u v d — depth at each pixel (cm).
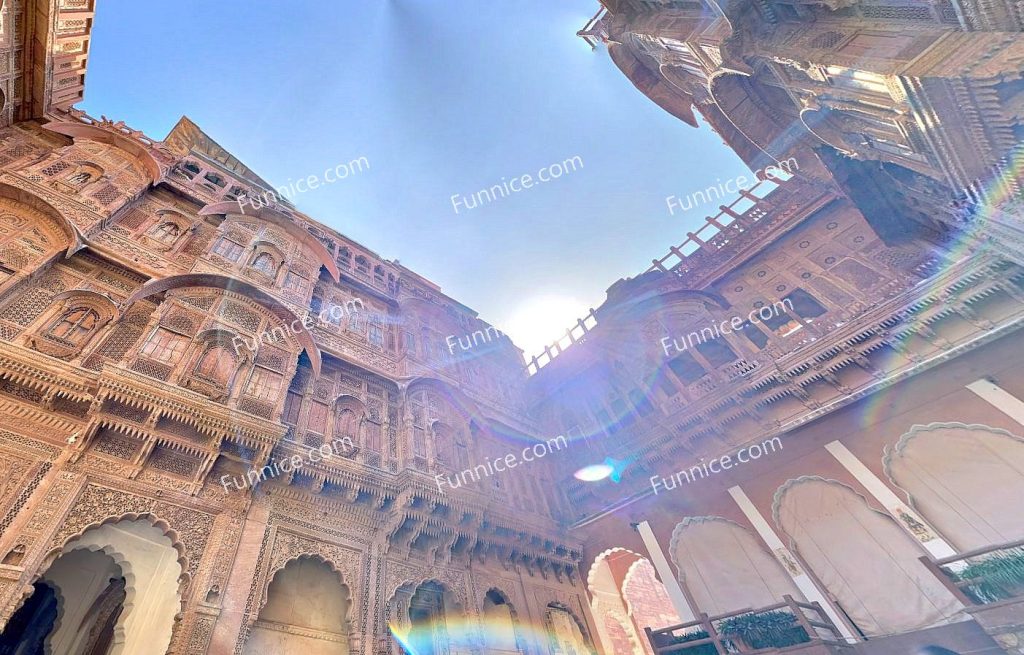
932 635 909
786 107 1143
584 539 1523
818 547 1134
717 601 1222
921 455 1080
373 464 1133
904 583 996
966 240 1082
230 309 1111
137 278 1041
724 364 1529
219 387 941
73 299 909
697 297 1711
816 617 1045
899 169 1062
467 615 1038
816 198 1559
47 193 1017
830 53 750
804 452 1248
